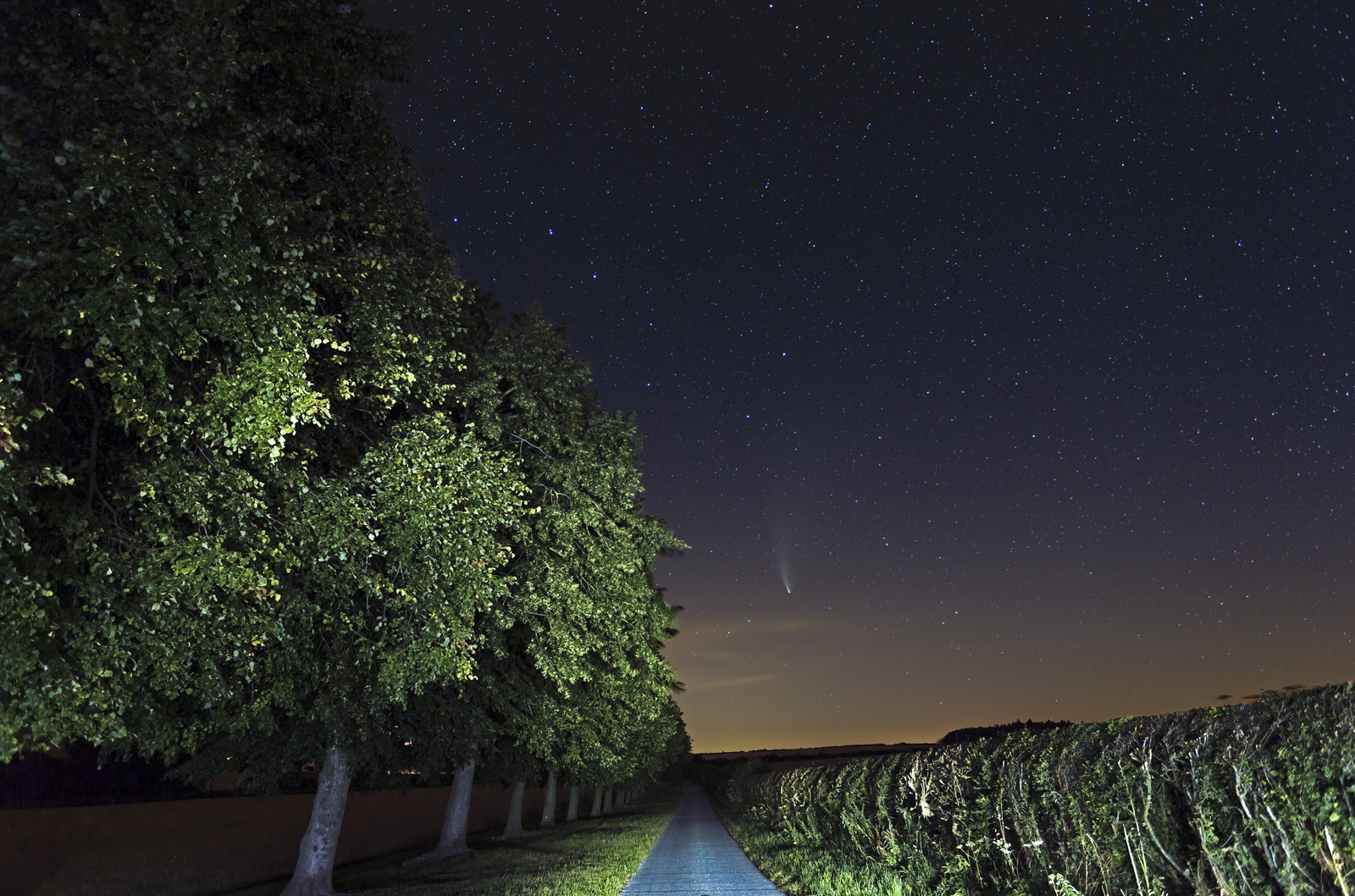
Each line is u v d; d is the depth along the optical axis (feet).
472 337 49.11
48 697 20.72
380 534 32.09
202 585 23.24
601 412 59.11
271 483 27.43
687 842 92.27
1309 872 13.42
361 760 54.60
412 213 33.83
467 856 76.69
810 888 44.27
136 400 21.94
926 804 36.27
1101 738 20.89
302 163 31.27
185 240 22.48
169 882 77.25
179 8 23.11
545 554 51.60
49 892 72.38
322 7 31.22
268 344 23.56
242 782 53.31
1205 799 15.94
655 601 81.30
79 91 22.61
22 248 20.08
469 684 51.88
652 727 108.47
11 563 18.92
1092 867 20.85
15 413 18.81
